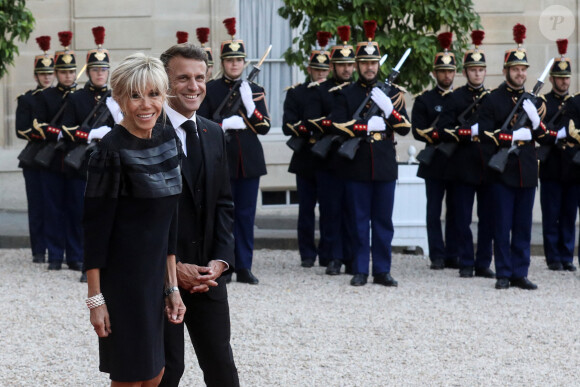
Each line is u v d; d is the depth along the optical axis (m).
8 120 19.56
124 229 5.52
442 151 14.20
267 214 20.03
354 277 12.94
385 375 8.47
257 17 20.27
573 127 14.41
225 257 6.28
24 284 12.74
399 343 9.62
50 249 14.21
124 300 5.53
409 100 19.94
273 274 13.86
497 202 12.88
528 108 12.91
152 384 5.73
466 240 14.18
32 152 14.45
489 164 12.72
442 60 14.55
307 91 14.38
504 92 13.05
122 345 5.53
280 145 19.94
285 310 11.09
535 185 12.96
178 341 6.16
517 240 13.03
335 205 14.12
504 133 12.76
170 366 6.14
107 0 19.56
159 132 5.64
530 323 10.65
